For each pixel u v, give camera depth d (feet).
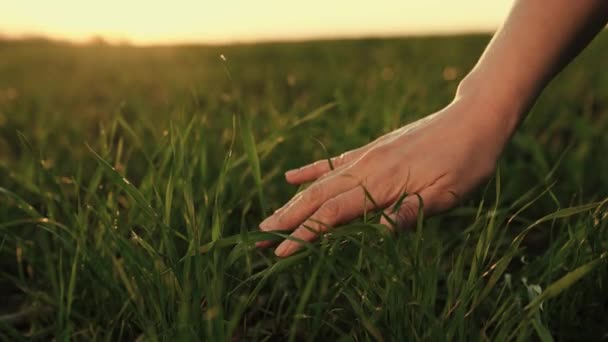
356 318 2.28
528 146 4.29
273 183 4.00
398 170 2.13
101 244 2.51
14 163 4.86
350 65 13.58
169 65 16.61
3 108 7.45
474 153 2.10
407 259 2.27
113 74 14.66
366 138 4.26
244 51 20.33
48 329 2.30
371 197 2.06
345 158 2.39
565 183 3.98
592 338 2.35
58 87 11.85
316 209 2.18
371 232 2.04
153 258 2.28
